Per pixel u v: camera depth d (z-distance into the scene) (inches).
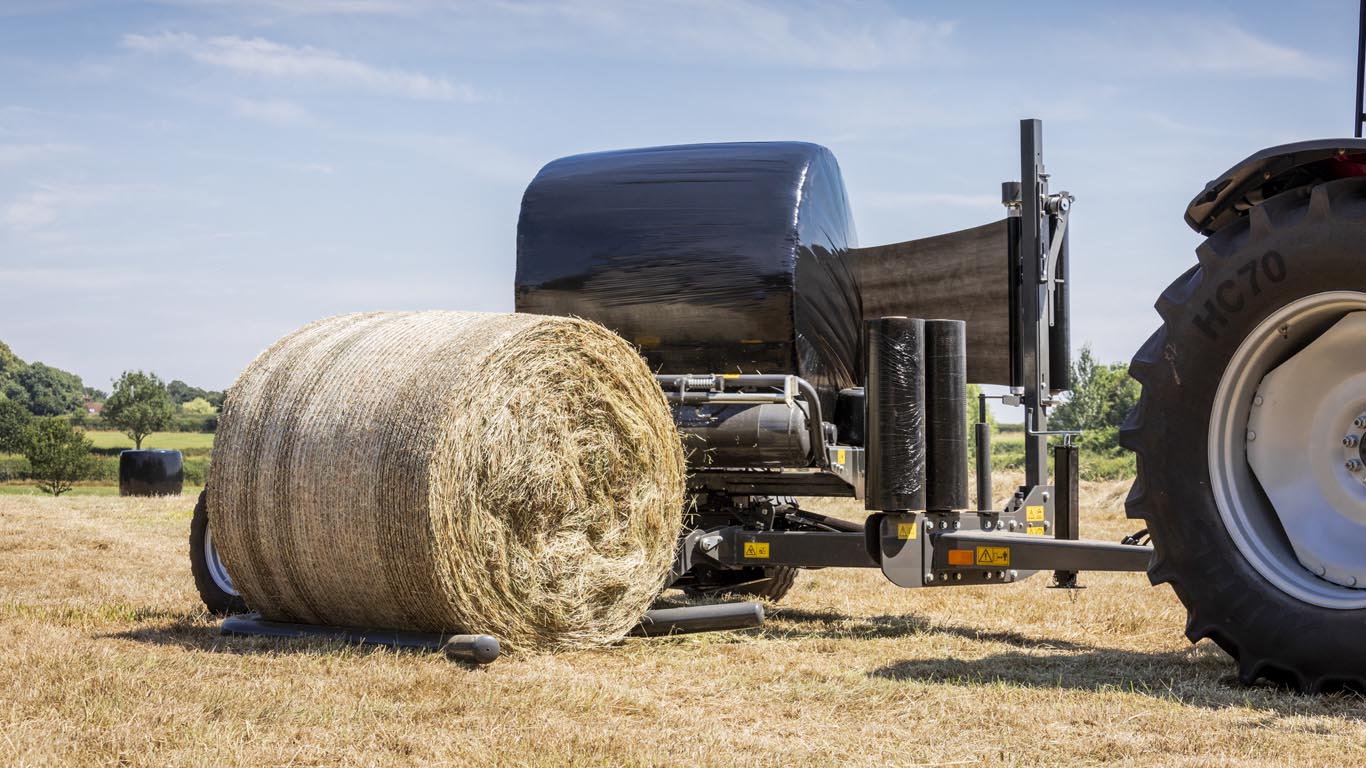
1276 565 166.1
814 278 273.9
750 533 262.4
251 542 223.0
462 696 170.7
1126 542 229.6
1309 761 133.1
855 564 252.2
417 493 201.5
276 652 204.7
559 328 222.2
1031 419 260.5
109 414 3307.1
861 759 139.9
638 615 236.2
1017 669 196.2
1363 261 157.9
